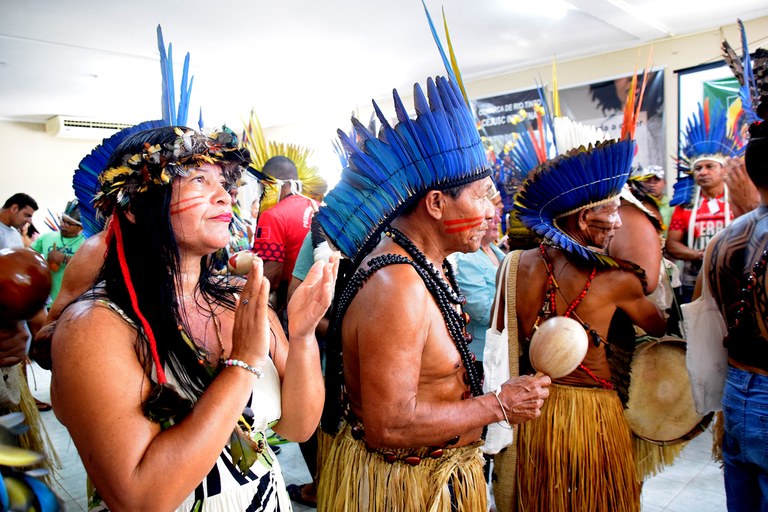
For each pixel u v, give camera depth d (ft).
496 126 20.80
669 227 11.54
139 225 2.78
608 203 4.88
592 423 4.87
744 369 4.54
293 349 3.26
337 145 5.23
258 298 2.72
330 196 4.07
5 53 16.52
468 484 3.82
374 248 3.93
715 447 5.56
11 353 5.87
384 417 3.34
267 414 3.19
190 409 2.59
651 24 15.03
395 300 3.37
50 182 28.30
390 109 25.34
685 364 5.49
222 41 16.25
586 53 18.12
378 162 3.77
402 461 3.72
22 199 13.67
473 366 3.87
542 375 3.80
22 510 1.92
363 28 15.46
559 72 19.10
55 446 9.94
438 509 3.65
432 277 3.68
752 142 4.54
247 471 3.06
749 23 15.06
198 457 2.48
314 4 13.57
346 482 3.87
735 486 4.84
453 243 3.80
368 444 3.78
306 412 3.32
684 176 11.35
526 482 5.11
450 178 3.64
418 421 3.39
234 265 4.76
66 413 2.47
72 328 2.52
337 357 3.96
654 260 5.66
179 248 3.00
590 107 18.43
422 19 14.80
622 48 17.48
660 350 5.48
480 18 14.78
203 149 2.84
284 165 9.21
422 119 3.60
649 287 5.63
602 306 4.84
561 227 5.15
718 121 10.59
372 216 3.85
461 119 3.67
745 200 5.89
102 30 14.89
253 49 17.13
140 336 2.66
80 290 4.48
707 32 15.78
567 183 4.86
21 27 14.44
